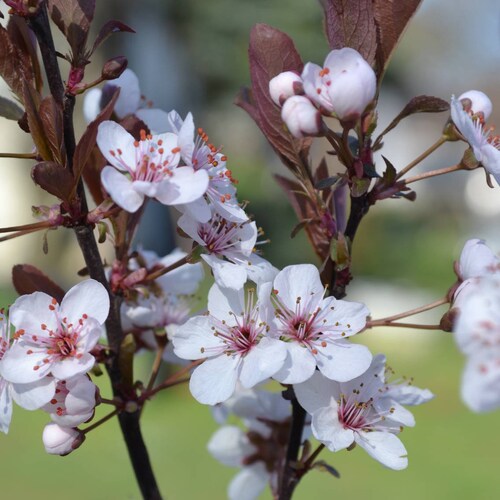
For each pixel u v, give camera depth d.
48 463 0.82
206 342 0.34
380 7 0.34
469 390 0.29
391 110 2.82
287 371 0.33
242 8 2.00
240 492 0.40
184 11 1.93
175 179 0.33
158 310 0.38
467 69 3.57
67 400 0.33
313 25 2.00
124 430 0.36
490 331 0.30
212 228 0.35
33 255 1.62
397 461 0.34
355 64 0.33
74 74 0.34
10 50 0.34
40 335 0.33
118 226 0.36
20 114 0.35
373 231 2.35
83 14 0.34
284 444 0.39
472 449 0.91
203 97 2.19
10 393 0.33
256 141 2.44
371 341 1.54
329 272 0.35
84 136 0.33
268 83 0.35
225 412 0.40
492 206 3.04
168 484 0.77
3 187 1.68
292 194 0.37
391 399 0.35
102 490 0.76
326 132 0.33
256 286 0.35
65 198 0.33
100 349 0.35
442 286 2.18
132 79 0.38
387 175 0.34
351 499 0.75
